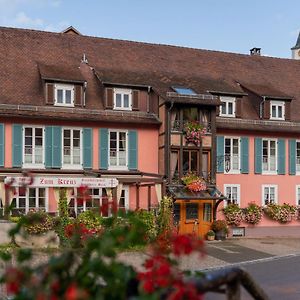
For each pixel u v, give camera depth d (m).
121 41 32.69
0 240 17.31
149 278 3.01
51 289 2.86
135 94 27.73
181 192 26.44
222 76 32.94
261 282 15.73
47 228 18.17
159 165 27.53
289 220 30.19
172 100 26.41
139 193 27.00
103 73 28.31
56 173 24.94
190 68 32.53
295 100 33.53
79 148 26.28
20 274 3.00
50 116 25.36
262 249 23.97
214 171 27.67
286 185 30.69
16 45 29.27
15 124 25.12
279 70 35.88
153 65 31.58
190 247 3.15
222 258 20.80
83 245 4.08
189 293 2.90
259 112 30.77
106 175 25.70
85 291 2.90
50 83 26.20
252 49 38.47
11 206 5.27
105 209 4.16
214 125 27.69
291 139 30.94
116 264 3.22
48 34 30.94
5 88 26.31
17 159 25.08
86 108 26.91
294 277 16.59
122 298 3.15
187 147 27.14
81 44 31.17
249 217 29.02
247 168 29.66
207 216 27.86
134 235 3.42
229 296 3.77
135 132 27.33
